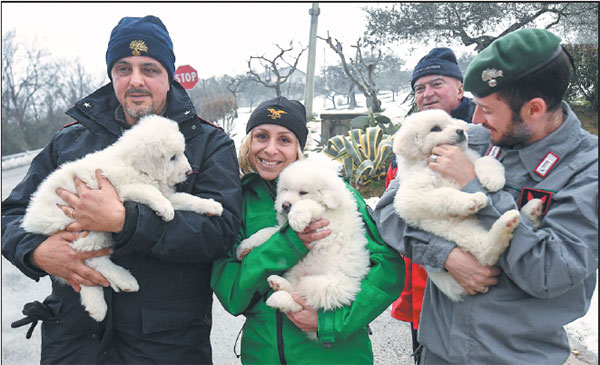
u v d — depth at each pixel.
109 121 2.48
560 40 1.82
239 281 2.22
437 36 8.72
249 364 2.28
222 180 2.32
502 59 1.79
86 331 2.22
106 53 2.53
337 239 2.41
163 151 2.23
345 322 2.15
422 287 2.95
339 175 2.87
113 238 2.09
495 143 1.99
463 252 1.93
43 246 2.12
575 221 1.69
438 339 2.06
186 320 2.23
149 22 2.52
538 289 1.69
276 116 2.56
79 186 2.12
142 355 2.18
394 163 3.37
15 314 4.92
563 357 1.83
